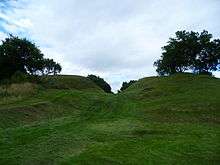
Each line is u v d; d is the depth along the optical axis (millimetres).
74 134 31375
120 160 24312
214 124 39969
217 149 28172
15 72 65938
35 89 57562
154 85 72438
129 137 31594
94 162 23578
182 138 31766
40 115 39594
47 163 22781
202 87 64812
